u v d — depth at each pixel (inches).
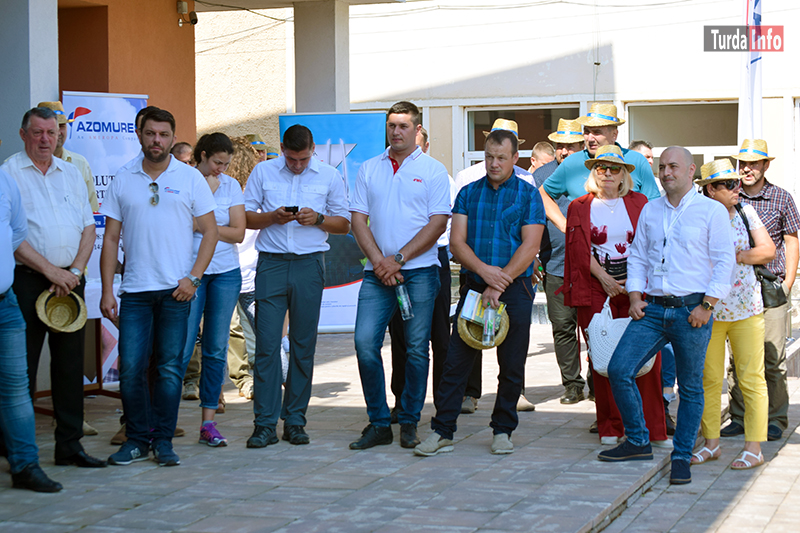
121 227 186.1
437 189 196.9
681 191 179.3
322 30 375.9
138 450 185.9
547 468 179.6
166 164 183.3
